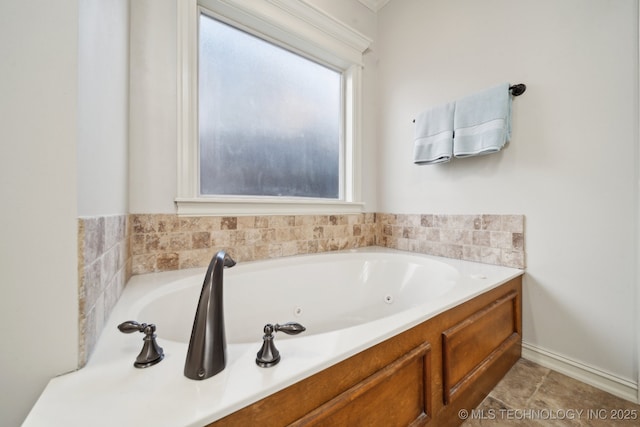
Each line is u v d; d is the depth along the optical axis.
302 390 0.51
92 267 0.57
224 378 0.47
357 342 0.60
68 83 0.50
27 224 0.47
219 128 1.47
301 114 1.81
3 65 0.46
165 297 0.95
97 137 0.65
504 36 1.39
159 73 1.20
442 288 1.33
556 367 1.22
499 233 1.41
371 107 2.07
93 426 0.36
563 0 1.20
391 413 0.69
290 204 1.61
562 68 1.20
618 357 1.06
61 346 0.48
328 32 1.75
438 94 1.69
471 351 0.97
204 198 1.30
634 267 1.03
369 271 1.64
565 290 1.20
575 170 1.17
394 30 1.97
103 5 0.72
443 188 1.67
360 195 1.98
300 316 1.38
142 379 0.46
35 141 0.48
